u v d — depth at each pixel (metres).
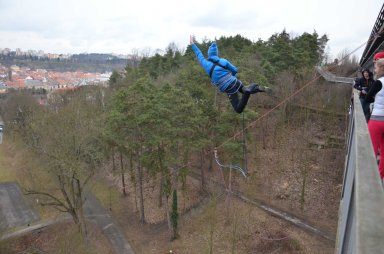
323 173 33.19
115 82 60.31
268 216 28.50
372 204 2.10
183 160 31.56
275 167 35.44
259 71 35.88
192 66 37.31
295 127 39.78
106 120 30.38
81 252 27.34
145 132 27.38
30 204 36.44
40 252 27.52
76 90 55.97
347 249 3.71
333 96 38.28
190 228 29.25
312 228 26.47
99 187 39.75
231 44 54.78
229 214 29.19
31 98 58.81
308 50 45.69
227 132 30.59
